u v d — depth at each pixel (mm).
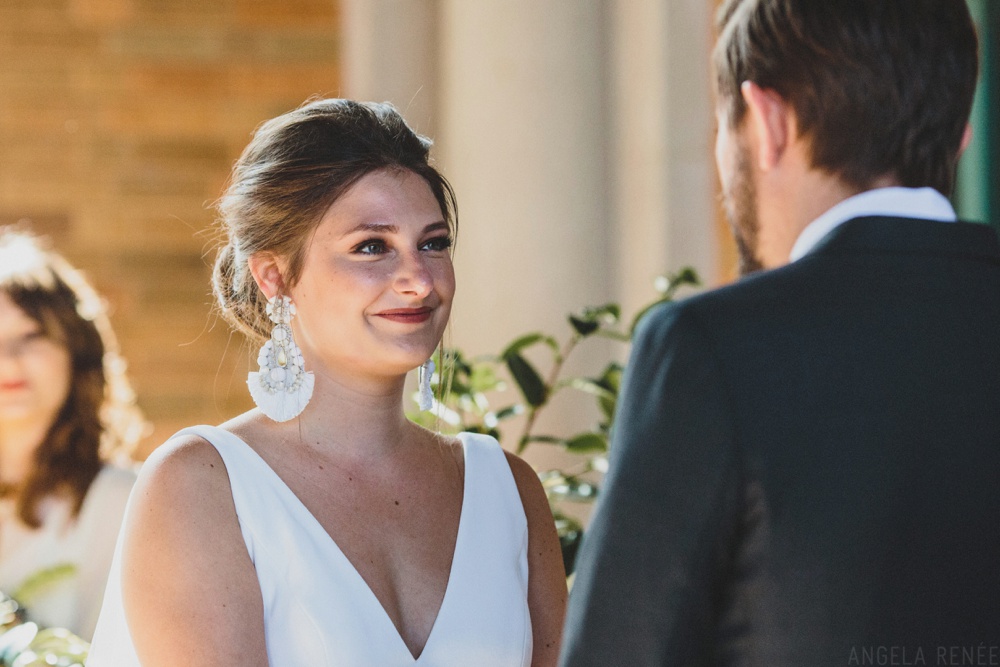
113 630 2564
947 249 1750
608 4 5371
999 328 1725
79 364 4219
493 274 5238
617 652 1675
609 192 5398
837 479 1627
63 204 6895
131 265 6898
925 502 1634
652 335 1754
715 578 1676
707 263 5348
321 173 2629
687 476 1663
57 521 4141
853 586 1613
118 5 6863
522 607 2770
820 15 1796
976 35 1852
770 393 1659
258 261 2709
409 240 2623
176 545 2463
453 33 5406
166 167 6914
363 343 2615
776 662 1639
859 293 1712
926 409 1659
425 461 2857
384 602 2598
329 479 2676
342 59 6926
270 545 2535
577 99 5293
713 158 5344
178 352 6887
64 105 6875
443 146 5566
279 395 2689
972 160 5008
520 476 3004
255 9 6895
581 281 5293
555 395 5156
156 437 6844
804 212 1842
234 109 6926
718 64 1957
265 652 2479
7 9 6836
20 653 3154
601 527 1727
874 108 1772
